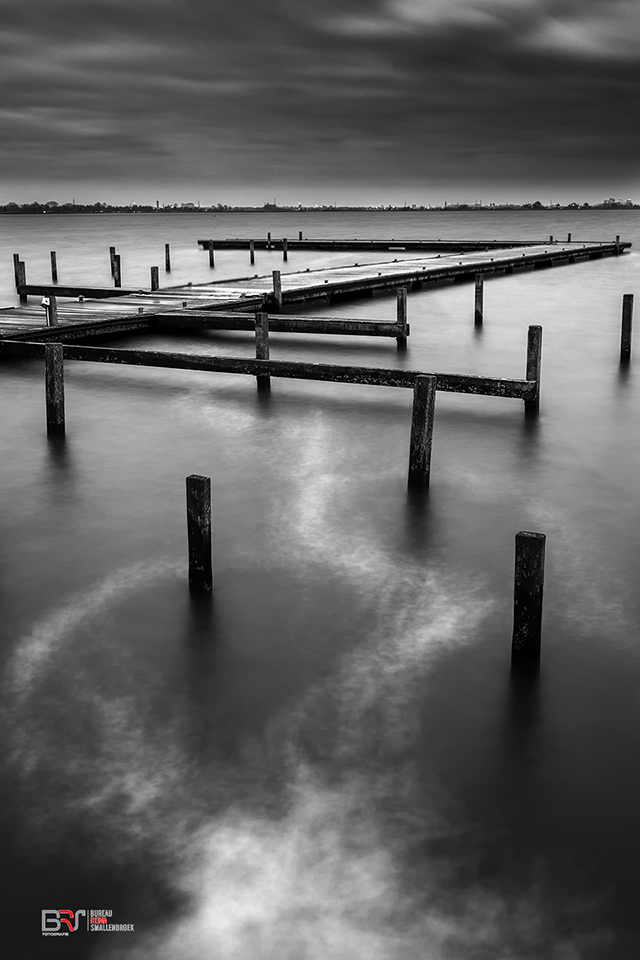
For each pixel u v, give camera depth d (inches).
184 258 2443.4
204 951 184.1
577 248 2084.2
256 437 570.6
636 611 331.9
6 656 301.7
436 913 192.2
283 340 966.4
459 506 445.7
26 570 372.8
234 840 213.5
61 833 216.5
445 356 871.1
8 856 209.3
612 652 302.0
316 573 366.0
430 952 183.0
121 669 292.2
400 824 218.7
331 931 188.2
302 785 233.3
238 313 928.3
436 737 254.8
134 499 458.9
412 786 233.1
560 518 431.5
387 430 582.2
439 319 1133.1
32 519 432.1
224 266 2162.9
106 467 512.4
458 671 290.0
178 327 946.7
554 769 240.7
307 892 198.1
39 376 757.9
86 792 231.3
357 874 202.8
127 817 221.8
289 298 1107.9
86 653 302.8
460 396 680.4
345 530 414.3
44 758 245.8
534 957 181.6
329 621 324.5
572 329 1050.1
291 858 207.8
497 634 314.2
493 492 467.5
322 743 251.6
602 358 864.3
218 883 200.8
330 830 216.7
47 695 277.3
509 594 346.3
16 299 1421.0
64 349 687.1
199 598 343.0
